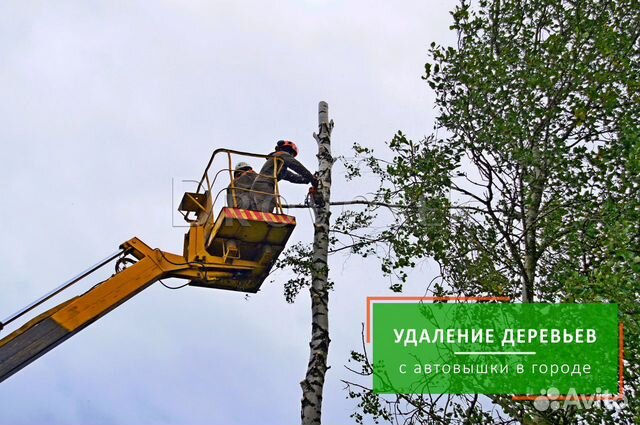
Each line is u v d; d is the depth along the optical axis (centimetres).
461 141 1099
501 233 1085
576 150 1024
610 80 1041
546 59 1088
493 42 1164
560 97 1062
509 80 1088
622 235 880
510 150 1057
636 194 952
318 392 1131
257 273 1241
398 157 1152
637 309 873
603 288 873
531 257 1093
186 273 1191
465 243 1127
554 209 1031
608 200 964
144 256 1177
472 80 1090
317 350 1165
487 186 1079
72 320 1093
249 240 1213
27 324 1080
